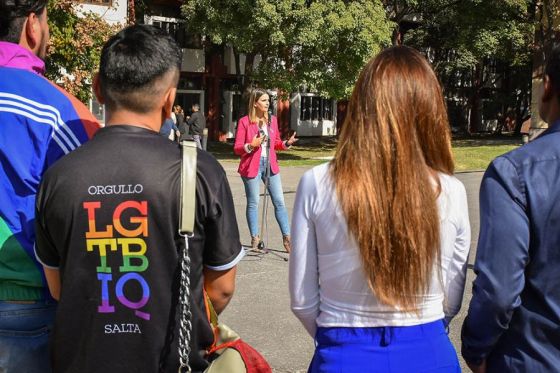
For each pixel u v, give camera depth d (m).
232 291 2.18
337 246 2.07
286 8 22.75
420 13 33.16
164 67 2.07
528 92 40.81
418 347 2.05
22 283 2.20
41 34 2.41
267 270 6.75
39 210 2.01
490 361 2.20
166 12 30.70
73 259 1.97
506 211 2.03
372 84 2.09
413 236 1.99
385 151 2.02
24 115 2.18
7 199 2.16
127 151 1.99
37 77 2.28
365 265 2.01
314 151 29.02
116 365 1.97
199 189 2.00
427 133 2.09
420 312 2.06
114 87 2.06
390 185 2.01
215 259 2.08
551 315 2.06
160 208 1.96
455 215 2.11
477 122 43.88
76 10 17.08
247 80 26.48
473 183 14.75
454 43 32.91
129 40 2.07
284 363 4.45
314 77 24.77
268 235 8.61
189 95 32.38
